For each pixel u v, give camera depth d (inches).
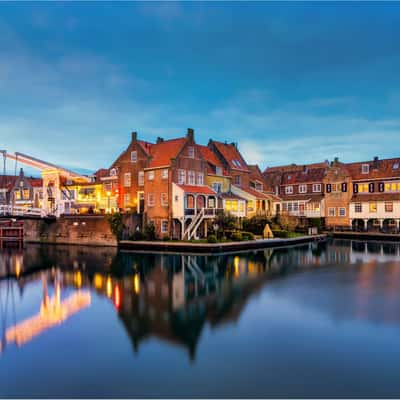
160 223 1742.1
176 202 1684.3
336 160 2411.4
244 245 1565.0
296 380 427.2
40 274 1115.9
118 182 1969.7
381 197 2201.0
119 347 534.6
